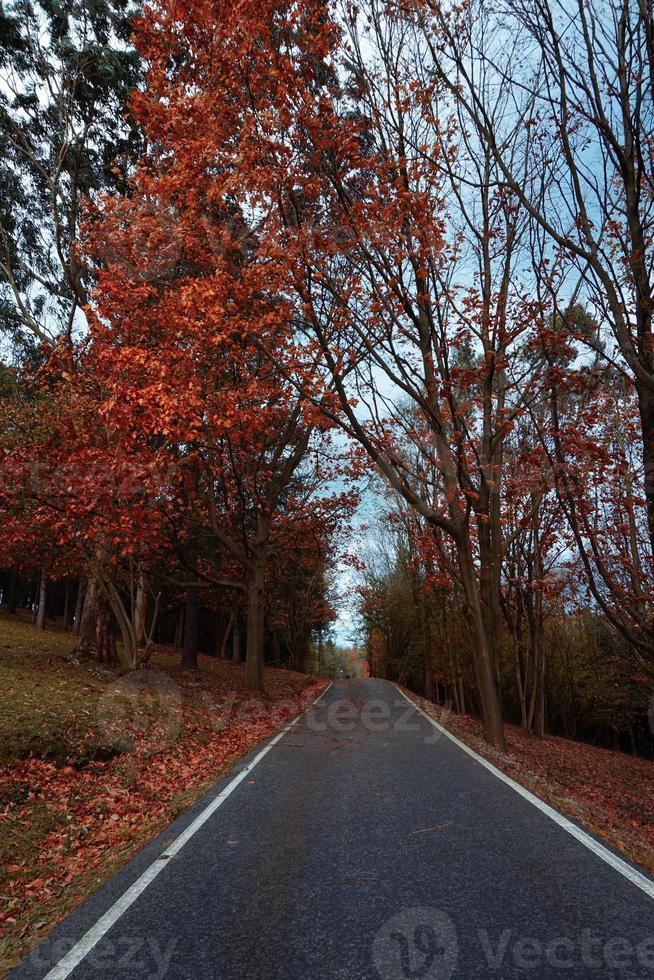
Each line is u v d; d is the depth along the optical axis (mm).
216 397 13031
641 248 8711
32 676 13336
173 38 10500
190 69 10734
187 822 6258
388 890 4328
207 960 3426
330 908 4059
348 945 3537
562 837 5539
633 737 33906
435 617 33969
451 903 4074
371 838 5590
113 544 14633
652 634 9828
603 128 8391
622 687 31641
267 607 38500
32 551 18188
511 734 21312
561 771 14688
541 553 19969
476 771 8875
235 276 12094
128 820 7059
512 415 11617
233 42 9688
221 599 30266
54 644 23703
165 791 8414
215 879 4652
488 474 12945
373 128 10516
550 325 12234
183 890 4445
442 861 4910
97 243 13320
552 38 8250
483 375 11656
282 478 22172
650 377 8820
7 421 15727
